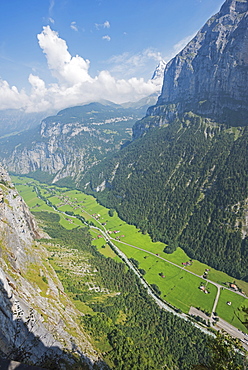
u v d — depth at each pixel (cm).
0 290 5619
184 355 10888
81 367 6206
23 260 11862
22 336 5103
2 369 2134
